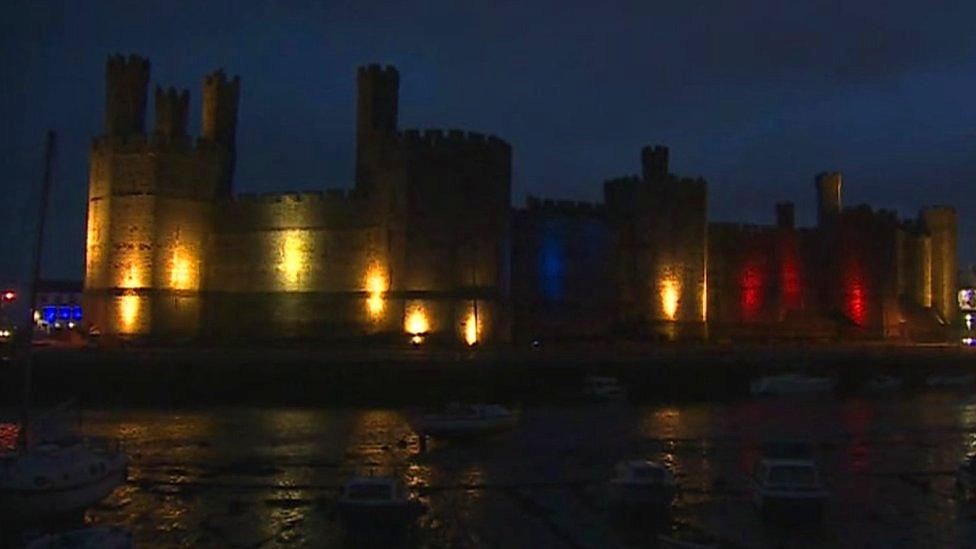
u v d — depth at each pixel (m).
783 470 31.05
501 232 71.12
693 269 88.56
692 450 44.47
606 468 39.38
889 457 43.44
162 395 59.16
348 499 28.55
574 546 27.58
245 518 30.48
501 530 29.33
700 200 89.12
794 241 99.25
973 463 35.19
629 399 66.06
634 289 87.31
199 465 39.12
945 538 29.27
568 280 81.62
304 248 71.44
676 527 29.94
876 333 99.94
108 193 73.19
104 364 59.25
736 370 72.38
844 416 59.12
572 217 82.25
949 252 109.81
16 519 28.89
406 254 68.25
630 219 87.88
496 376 62.28
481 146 70.12
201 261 74.56
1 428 47.69
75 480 29.41
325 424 50.94
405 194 68.50
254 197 73.25
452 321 68.25
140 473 37.41
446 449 43.69
